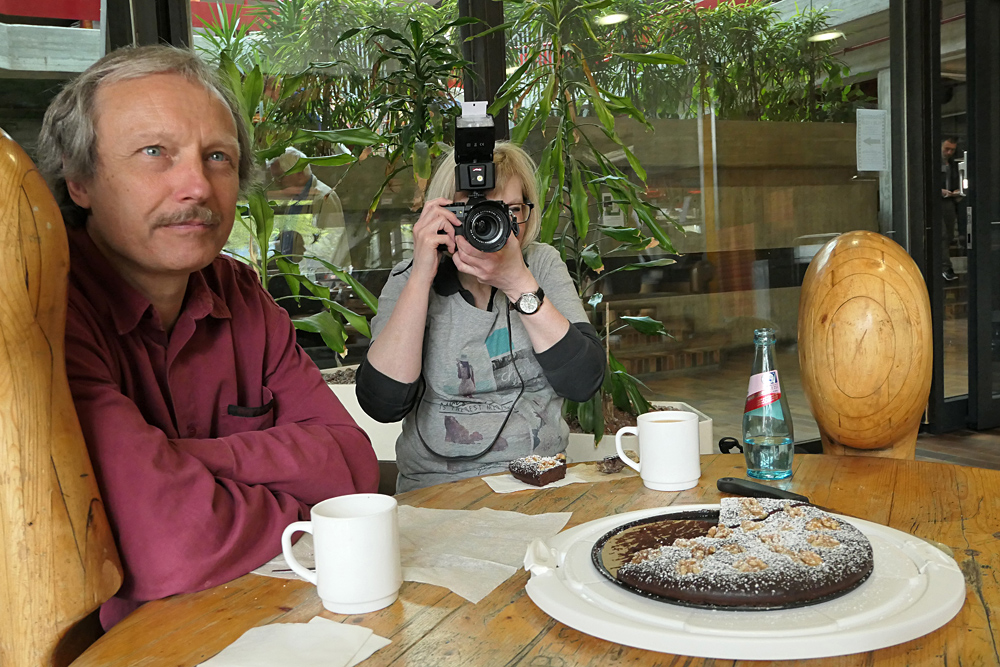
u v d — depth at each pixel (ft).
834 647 1.75
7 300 2.11
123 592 2.48
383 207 9.45
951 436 12.84
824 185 12.15
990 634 1.84
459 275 4.77
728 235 11.43
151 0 7.75
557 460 3.62
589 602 2.05
